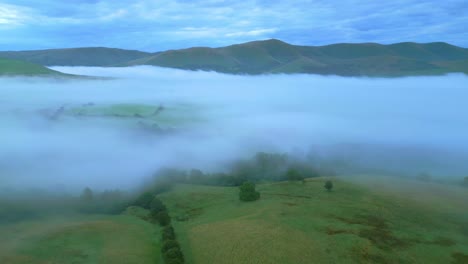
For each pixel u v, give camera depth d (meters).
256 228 72.69
